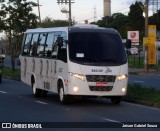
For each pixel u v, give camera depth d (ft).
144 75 161.99
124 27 414.82
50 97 84.48
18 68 179.52
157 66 189.57
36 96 84.94
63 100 71.61
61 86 72.33
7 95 88.02
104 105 71.67
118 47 71.31
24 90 99.50
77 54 69.67
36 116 58.95
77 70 68.59
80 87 68.49
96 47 70.49
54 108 67.46
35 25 160.25
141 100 74.49
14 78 135.23
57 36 75.51
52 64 76.38
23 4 157.58
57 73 73.77
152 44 194.29
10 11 156.87
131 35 187.52
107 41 71.31
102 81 68.80
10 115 59.88
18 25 157.17
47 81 78.89
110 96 70.59
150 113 62.69
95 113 62.18
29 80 89.15
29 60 89.20
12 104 72.64
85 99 80.59
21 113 61.77
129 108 68.18
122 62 70.33
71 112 63.05
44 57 80.69
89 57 69.62
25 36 93.86
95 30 72.28
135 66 204.85
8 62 266.98
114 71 69.21
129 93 79.56
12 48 159.63
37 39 85.76
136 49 200.85
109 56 70.23
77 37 71.10
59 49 73.46
